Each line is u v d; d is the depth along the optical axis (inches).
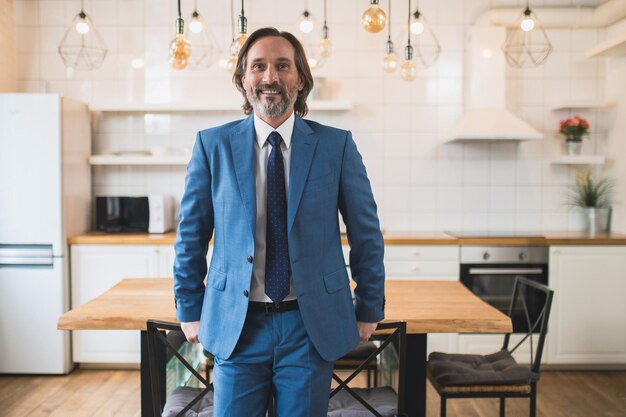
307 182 59.1
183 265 63.3
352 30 169.3
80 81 169.6
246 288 58.6
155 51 169.6
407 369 84.6
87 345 147.4
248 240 58.7
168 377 92.2
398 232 165.5
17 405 125.2
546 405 125.9
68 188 147.3
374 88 170.2
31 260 142.9
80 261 147.3
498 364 96.4
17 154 141.4
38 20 168.4
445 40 169.3
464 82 169.3
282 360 59.8
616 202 162.9
